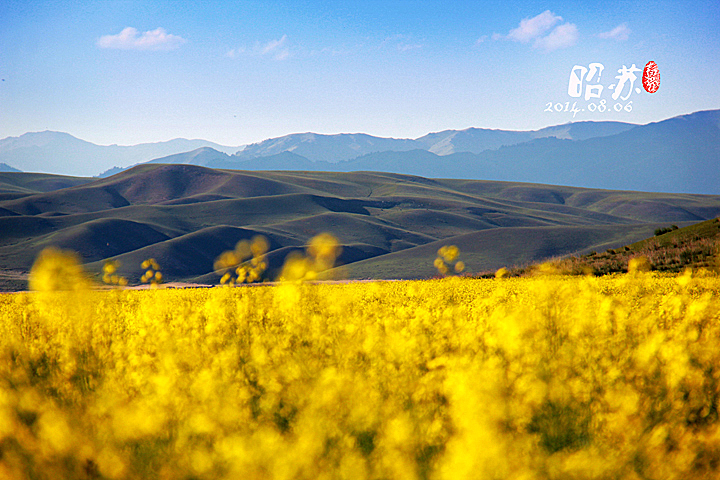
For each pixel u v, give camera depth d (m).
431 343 4.77
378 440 3.05
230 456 2.85
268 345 4.79
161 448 3.15
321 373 3.59
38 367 4.77
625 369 3.99
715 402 3.67
